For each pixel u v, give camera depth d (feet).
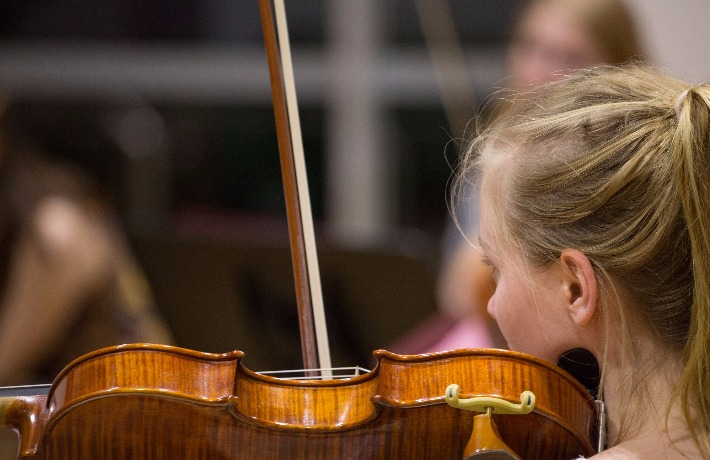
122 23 51.83
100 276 32.50
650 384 13.08
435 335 27.73
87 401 13.56
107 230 33.47
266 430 14.01
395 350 27.99
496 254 14.35
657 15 31.22
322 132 52.65
